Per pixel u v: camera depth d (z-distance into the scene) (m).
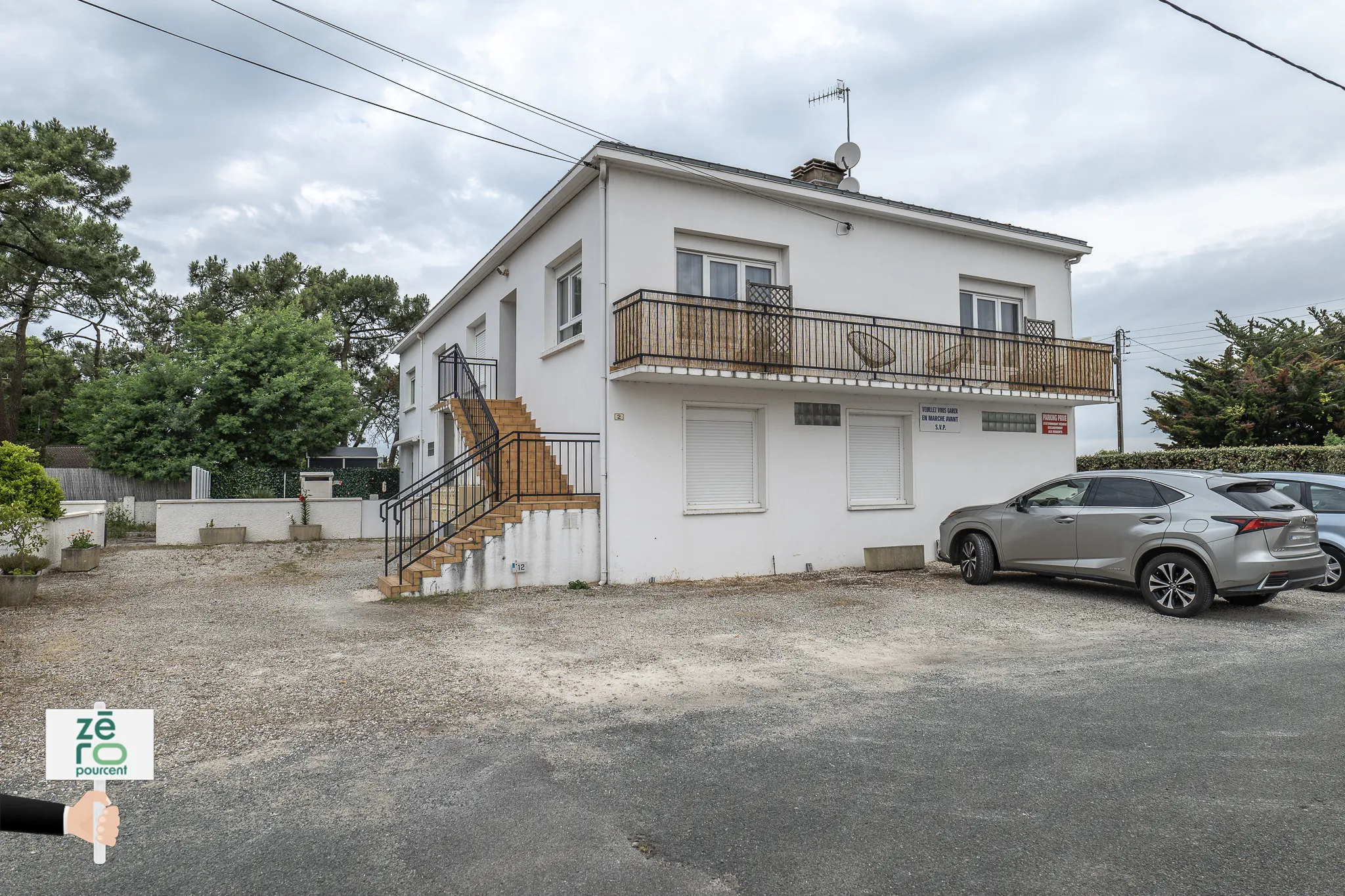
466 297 17.17
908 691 5.62
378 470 24.34
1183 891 2.89
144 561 13.77
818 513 12.34
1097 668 6.22
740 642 7.20
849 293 12.71
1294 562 7.89
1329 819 3.48
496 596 9.63
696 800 3.73
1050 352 14.16
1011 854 3.18
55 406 29.78
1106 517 9.03
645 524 10.89
